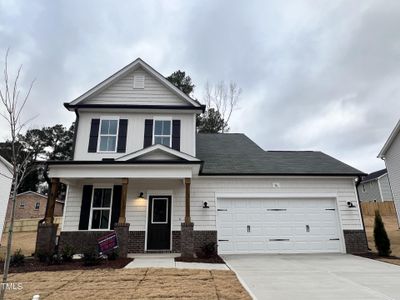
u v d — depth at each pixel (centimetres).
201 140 1669
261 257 1062
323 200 1266
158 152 1137
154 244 1159
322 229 1230
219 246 1180
